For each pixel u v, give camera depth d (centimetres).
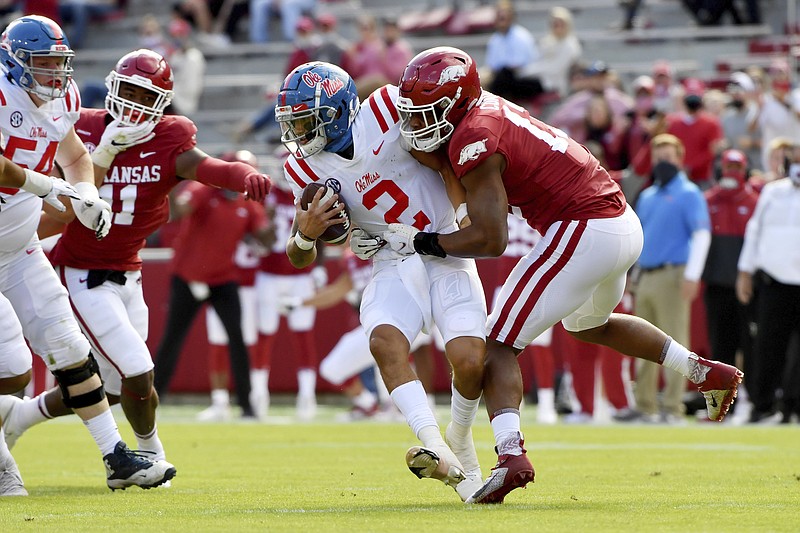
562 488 1805
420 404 1520
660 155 3456
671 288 3441
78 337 1755
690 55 5391
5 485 1744
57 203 1650
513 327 1580
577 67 4984
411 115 1531
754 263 3491
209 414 3775
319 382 4306
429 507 1534
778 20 5462
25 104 1686
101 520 1416
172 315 3656
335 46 5128
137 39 6281
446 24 5769
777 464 2259
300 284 3862
